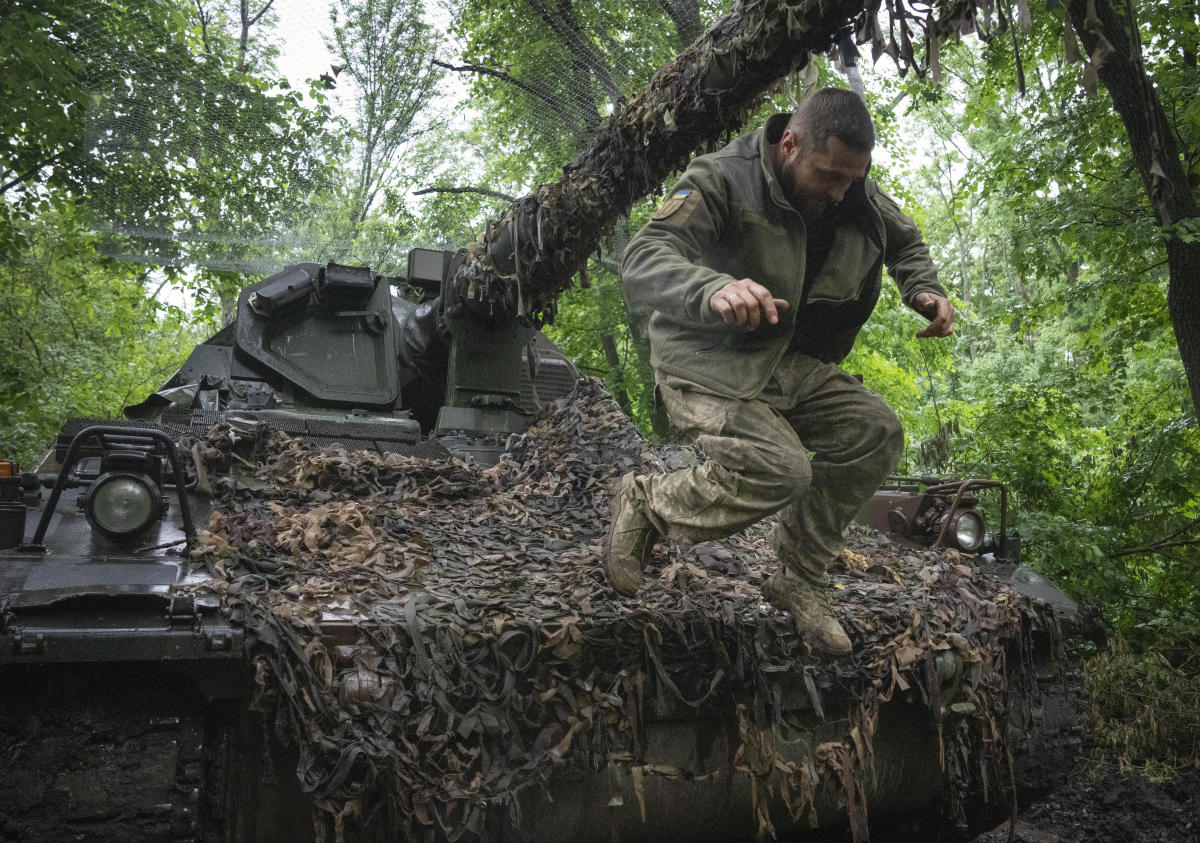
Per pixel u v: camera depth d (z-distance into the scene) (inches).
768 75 140.6
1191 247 324.8
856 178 128.6
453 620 130.0
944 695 159.3
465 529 166.9
